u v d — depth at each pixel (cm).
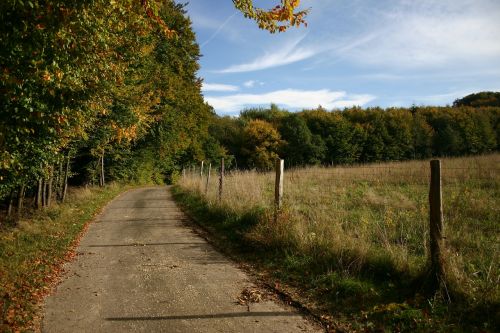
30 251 855
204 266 773
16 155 805
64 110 700
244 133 6512
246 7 626
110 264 795
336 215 956
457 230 805
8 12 496
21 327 483
